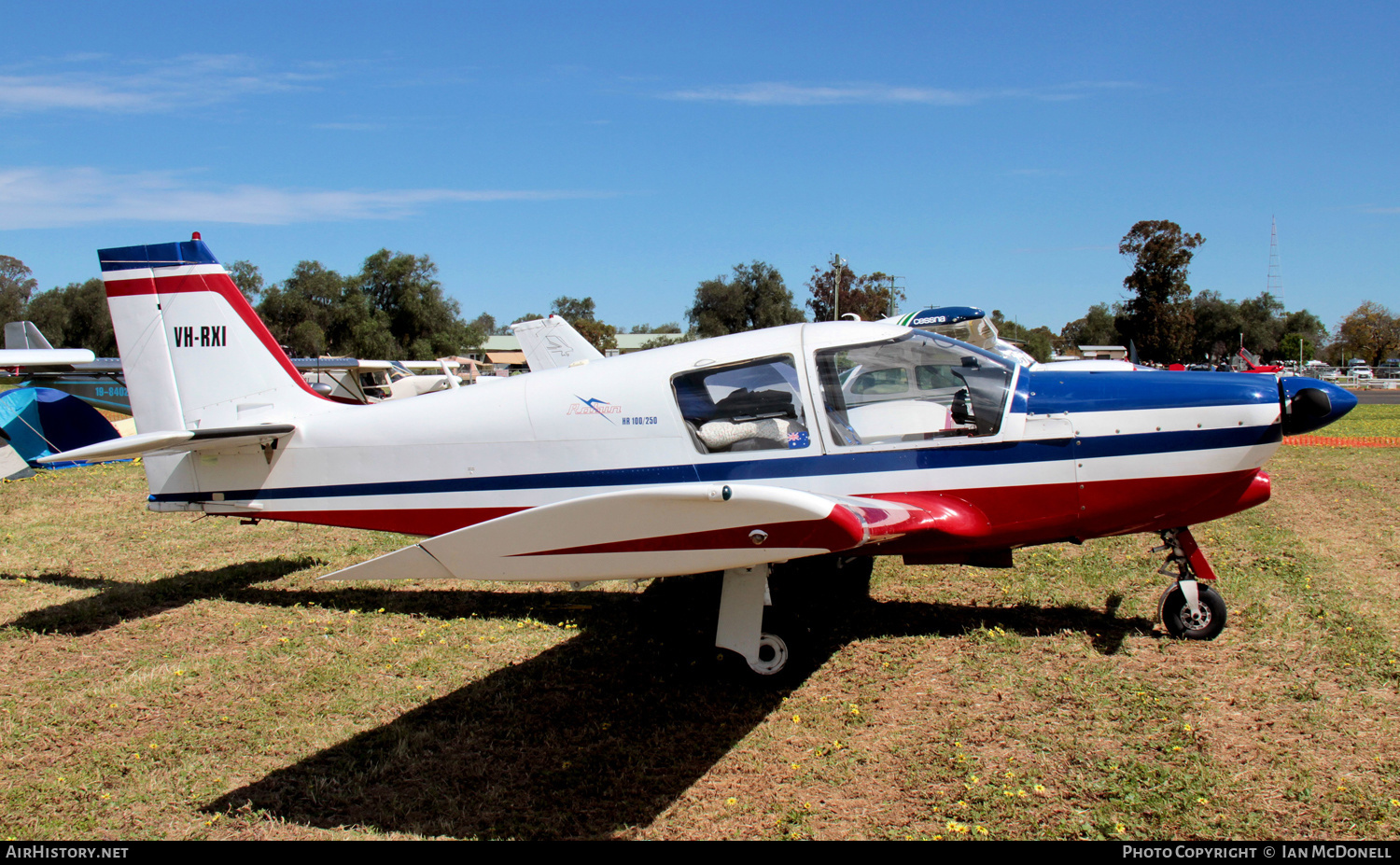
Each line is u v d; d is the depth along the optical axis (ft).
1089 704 11.66
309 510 16.46
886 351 14.17
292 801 9.87
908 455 13.76
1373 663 12.55
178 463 16.98
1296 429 13.39
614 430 14.56
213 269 16.75
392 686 13.01
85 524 24.54
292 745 11.21
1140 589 16.65
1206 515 13.87
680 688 12.78
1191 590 13.85
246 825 9.38
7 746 11.23
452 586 18.42
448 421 15.48
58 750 11.14
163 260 16.83
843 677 12.94
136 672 13.62
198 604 17.12
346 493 16.17
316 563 20.29
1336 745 10.30
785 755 10.64
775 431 14.06
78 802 9.89
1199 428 13.23
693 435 14.26
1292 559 18.42
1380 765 9.75
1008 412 13.66
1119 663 13.03
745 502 9.67
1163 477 13.35
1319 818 8.79
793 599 16.79
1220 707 11.39
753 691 12.58
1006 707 11.67
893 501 13.76
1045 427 13.51
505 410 15.15
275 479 16.56
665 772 10.34
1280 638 13.71
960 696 12.09
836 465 13.91
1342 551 19.19
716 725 11.52
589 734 11.32
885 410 13.96
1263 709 11.29
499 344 267.39
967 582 17.57
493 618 16.19
